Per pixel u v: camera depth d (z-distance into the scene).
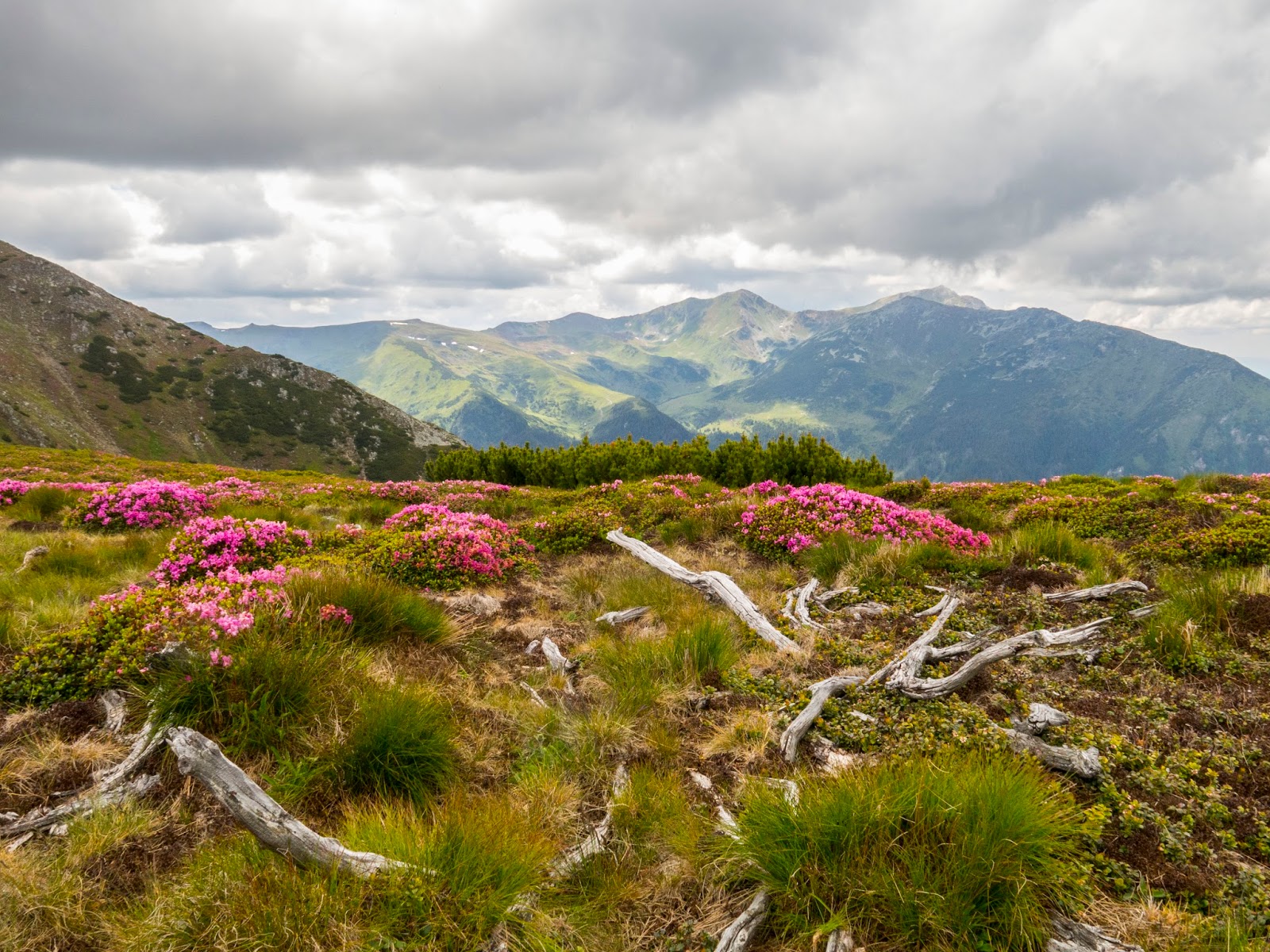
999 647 6.36
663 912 3.80
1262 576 8.23
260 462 187.50
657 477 20.80
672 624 8.27
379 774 4.72
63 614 7.14
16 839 3.87
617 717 5.87
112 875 3.71
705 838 4.21
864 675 6.62
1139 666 6.68
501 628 8.62
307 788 4.57
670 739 5.59
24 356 189.38
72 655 5.52
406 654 6.85
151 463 40.47
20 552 11.15
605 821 4.53
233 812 3.73
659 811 4.54
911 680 6.20
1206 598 7.68
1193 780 4.82
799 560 11.43
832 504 13.12
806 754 5.41
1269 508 13.41
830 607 9.11
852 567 10.20
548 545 13.39
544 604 9.57
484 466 28.80
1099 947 3.24
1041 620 8.06
